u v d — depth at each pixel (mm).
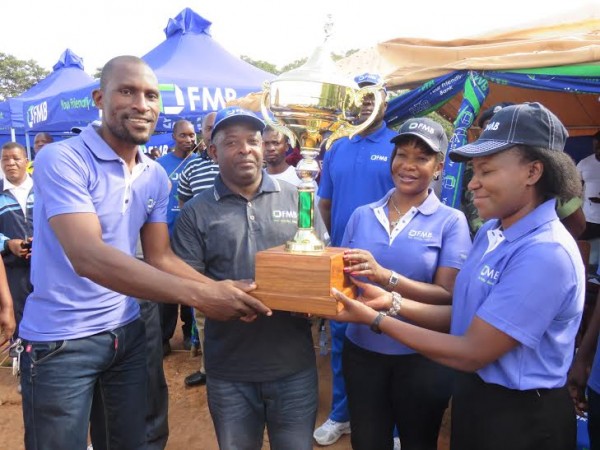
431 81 4465
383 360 2135
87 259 1698
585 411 2312
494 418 1496
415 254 2109
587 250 3938
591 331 2074
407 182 2148
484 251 1595
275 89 1787
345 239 2383
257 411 2074
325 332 4895
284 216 2045
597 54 3637
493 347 1409
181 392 4008
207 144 4023
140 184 2045
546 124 1379
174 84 6117
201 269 2035
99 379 2168
